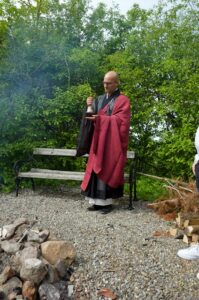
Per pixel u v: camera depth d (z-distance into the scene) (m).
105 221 4.75
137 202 5.98
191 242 3.98
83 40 8.46
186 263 3.49
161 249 3.79
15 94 7.16
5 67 7.23
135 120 7.23
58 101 7.00
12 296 2.83
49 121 7.01
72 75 7.69
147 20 7.99
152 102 7.14
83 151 5.48
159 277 3.21
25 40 7.41
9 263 3.17
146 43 7.68
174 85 6.59
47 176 5.98
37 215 4.89
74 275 3.16
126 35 8.23
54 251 3.23
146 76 7.32
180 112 6.48
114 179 5.21
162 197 5.48
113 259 3.47
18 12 7.68
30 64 7.41
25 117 6.91
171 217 4.96
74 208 5.47
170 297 2.95
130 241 3.96
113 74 5.29
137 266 3.37
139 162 7.26
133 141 7.32
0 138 6.94
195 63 6.95
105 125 5.17
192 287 3.09
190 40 7.27
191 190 5.08
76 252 3.55
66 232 4.12
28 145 6.69
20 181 6.57
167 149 6.55
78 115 7.34
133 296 2.96
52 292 2.87
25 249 3.19
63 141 7.35
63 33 8.01
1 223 4.48
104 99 5.40
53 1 8.10
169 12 7.70
